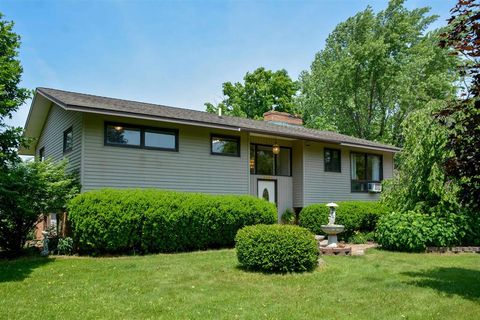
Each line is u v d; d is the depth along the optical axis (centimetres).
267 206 1228
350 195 1759
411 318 486
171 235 1024
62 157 1230
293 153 1647
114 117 1101
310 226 1451
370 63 2766
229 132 1352
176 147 1212
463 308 526
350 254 1010
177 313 500
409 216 1108
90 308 520
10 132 1136
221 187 1303
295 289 630
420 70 2647
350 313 507
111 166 1082
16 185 898
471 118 552
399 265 847
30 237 1126
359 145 1694
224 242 1146
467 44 535
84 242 949
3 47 1245
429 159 1137
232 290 620
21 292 600
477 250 1056
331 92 3050
